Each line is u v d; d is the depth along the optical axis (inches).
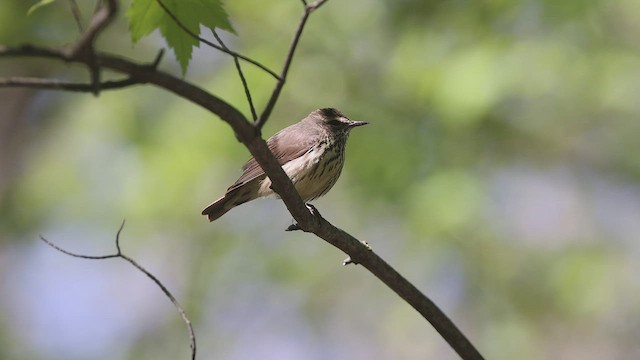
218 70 548.4
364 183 518.3
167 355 633.0
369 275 582.6
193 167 520.4
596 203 581.3
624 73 505.4
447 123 491.5
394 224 528.7
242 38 553.3
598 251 557.6
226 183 528.4
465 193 501.4
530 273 552.1
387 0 543.5
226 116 203.5
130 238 548.1
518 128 537.6
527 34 505.7
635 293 550.6
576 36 507.2
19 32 557.3
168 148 532.1
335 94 537.3
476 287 551.2
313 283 572.1
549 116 542.3
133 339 658.8
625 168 562.6
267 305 587.5
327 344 606.2
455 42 511.5
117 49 581.6
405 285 269.6
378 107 532.7
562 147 562.3
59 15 562.3
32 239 622.5
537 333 569.3
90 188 564.4
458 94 480.4
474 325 561.6
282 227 573.6
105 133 569.6
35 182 593.6
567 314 560.1
